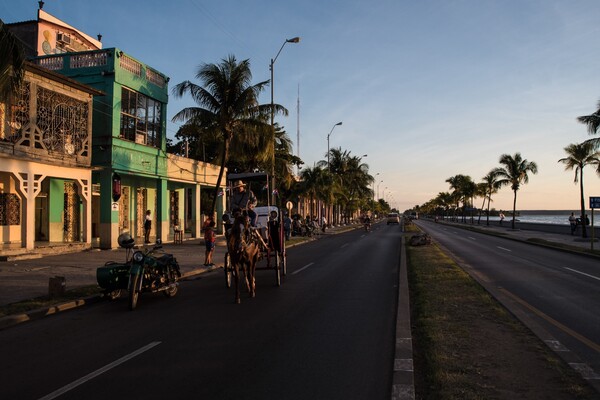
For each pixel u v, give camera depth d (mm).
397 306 9344
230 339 7152
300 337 7227
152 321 8492
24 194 17906
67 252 19938
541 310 8969
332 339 7105
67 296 10555
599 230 42844
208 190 48125
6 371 5770
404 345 6426
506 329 7070
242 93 26297
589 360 5848
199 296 11133
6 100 11398
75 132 20609
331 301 10180
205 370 5734
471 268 15727
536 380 4984
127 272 10391
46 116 19125
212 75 25828
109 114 22516
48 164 18844
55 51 32031
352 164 71812
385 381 5340
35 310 9062
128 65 23734
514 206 52469
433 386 4867
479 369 5316
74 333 7699
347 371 5676
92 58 22969
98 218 26844
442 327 7176
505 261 18172
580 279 13242
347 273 14945
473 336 6676
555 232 43125
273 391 5047
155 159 26109
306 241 32312
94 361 6141
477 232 45688
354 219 104312
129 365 5949
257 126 27906
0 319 8258
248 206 12180
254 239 10883
